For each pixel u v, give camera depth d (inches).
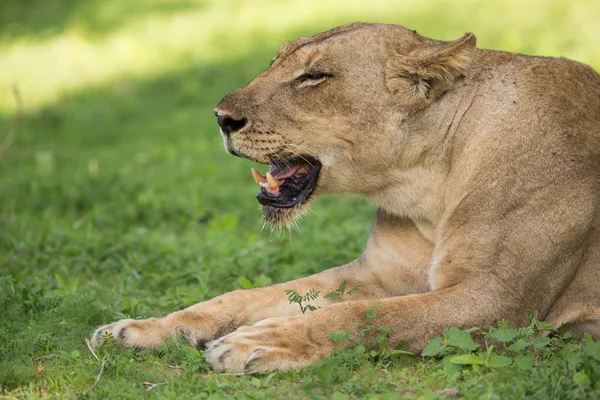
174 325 373.7
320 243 547.2
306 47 386.9
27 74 1295.5
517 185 359.6
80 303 417.4
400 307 349.1
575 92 378.9
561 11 1166.3
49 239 575.8
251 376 334.6
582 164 365.7
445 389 311.0
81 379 327.0
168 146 940.0
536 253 356.5
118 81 1226.6
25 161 927.7
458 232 362.9
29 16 1560.0
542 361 338.3
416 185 383.2
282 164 393.4
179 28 1403.8
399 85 376.8
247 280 445.7
